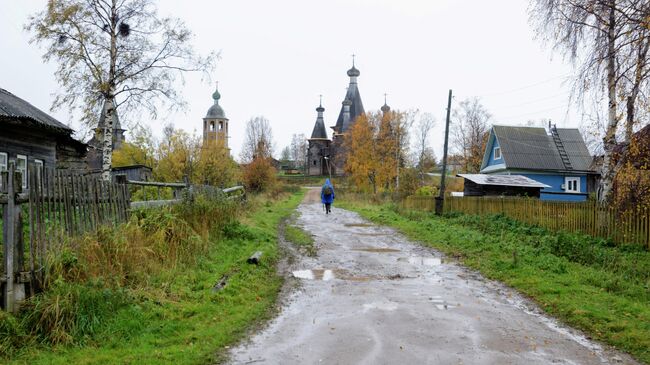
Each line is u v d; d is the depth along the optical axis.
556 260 10.78
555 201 15.47
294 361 5.23
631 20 10.06
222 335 5.98
